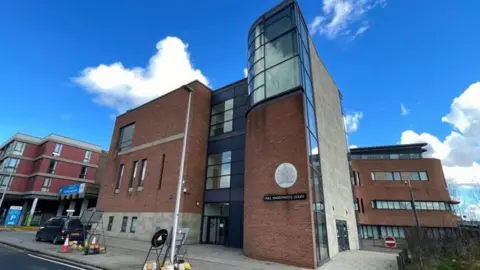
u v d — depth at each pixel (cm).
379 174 3969
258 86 1742
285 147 1449
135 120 2811
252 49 1911
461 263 1158
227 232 1897
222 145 2194
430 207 3625
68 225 1670
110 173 2809
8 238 1864
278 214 1345
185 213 1944
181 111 2314
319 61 2116
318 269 1133
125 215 2373
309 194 1275
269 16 1852
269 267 1135
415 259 1150
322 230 1376
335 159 2031
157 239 966
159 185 2186
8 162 4525
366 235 3712
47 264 1048
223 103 2358
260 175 1505
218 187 2080
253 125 1681
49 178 4550
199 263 1161
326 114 2025
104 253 1337
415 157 4112
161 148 2339
